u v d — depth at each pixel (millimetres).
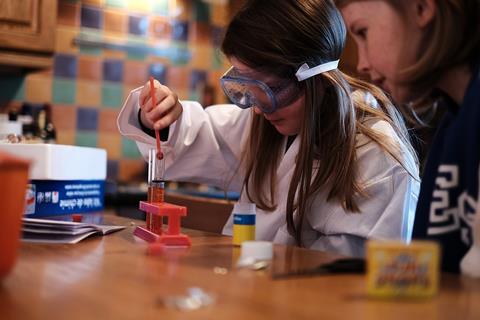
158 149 1392
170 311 684
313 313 687
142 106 1520
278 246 1201
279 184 1517
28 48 2736
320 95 1406
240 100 1365
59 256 1027
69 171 1700
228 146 1692
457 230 995
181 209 1194
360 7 969
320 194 1438
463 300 765
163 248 1129
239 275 883
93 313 675
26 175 828
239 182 1714
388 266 768
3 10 2670
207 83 3648
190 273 891
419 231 1046
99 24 3354
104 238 1268
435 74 943
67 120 3299
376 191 1400
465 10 891
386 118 1494
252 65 1303
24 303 714
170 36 3539
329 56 1366
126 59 3434
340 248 1403
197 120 1668
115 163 3426
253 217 1194
